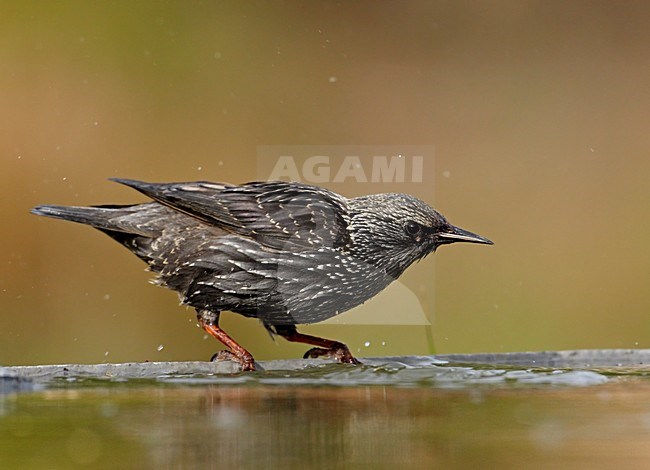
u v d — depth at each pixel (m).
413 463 5.52
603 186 17.56
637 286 15.84
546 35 19.92
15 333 14.52
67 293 14.96
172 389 7.36
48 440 5.95
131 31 17.67
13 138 16.12
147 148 16.66
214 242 8.95
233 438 5.96
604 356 9.20
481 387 7.38
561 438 5.95
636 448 5.77
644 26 20.20
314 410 6.65
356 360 9.11
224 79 17.80
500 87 19.14
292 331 9.40
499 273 15.89
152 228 9.11
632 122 18.80
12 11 17.25
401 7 19.80
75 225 15.27
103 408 6.71
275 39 18.58
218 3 18.48
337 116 17.89
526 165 17.91
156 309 15.01
